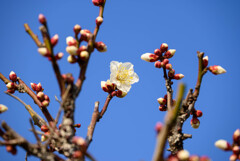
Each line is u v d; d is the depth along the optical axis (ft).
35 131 1.22
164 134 1.10
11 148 1.20
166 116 1.10
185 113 1.37
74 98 1.26
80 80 1.28
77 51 1.29
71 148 1.23
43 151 1.21
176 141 1.34
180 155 1.18
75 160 1.20
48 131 1.37
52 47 1.24
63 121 1.25
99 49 1.33
